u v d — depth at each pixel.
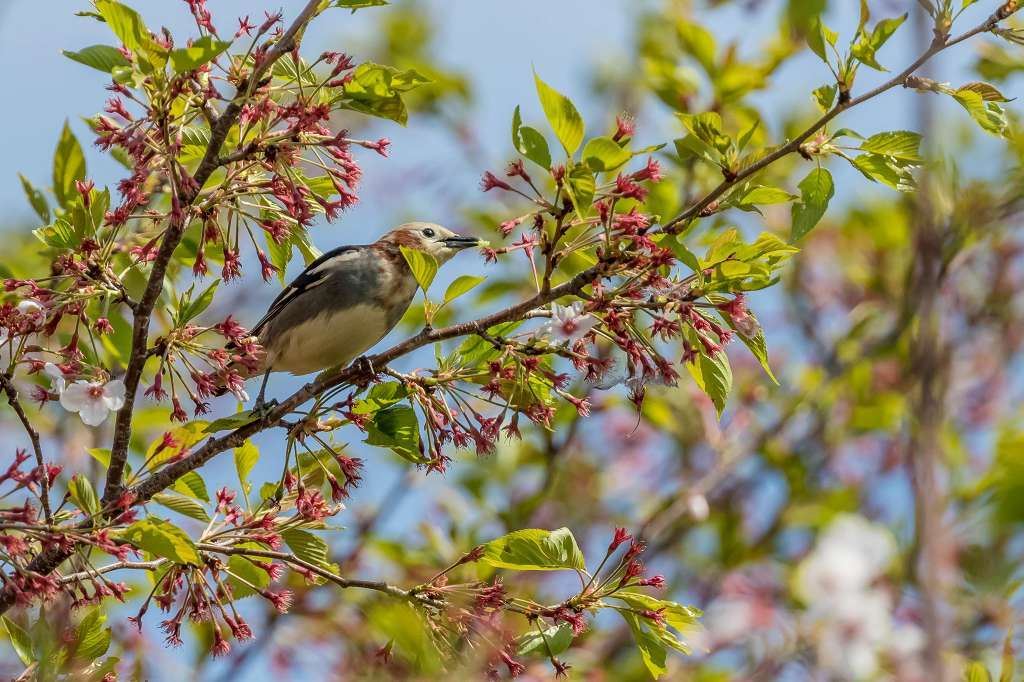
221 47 8.98
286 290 13.95
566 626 10.27
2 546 9.22
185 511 10.33
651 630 10.12
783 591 13.73
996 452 5.19
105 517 9.87
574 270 17.08
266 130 10.05
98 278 10.28
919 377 7.43
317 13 9.80
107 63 9.41
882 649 11.92
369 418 10.56
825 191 10.35
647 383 10.25
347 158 10.47
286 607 10.41
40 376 13.43
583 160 9.73
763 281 10.12
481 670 9.91
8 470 9.30
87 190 10.48
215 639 10.11
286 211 11.33
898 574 12.36
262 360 13.63
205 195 10.47
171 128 9.92
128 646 12.70
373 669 10.90
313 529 10.58
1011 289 15.36
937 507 6.99
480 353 11.02
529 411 10.73
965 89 10.21
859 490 18.42
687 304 10.03
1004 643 10.25
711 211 10.49
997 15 9.92
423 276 10.48
